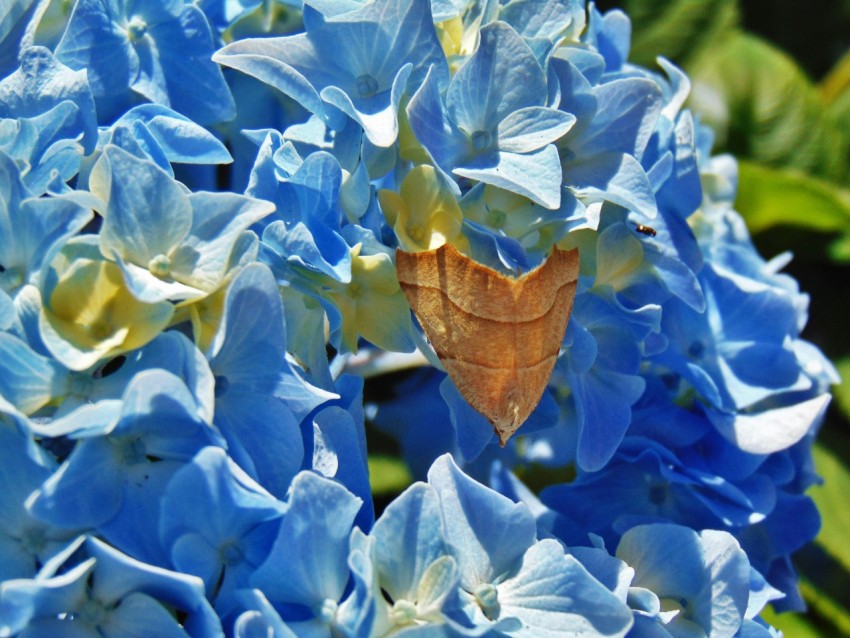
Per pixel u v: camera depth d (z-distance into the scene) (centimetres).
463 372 45
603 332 48
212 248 44
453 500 45
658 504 49
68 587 43
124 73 48
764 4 70
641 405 50
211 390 43
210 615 43
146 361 44
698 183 49
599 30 51
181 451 44
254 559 44
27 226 44
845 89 66
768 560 51
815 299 63
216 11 49
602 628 45
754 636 47
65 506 43
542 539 47
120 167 44
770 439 49
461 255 45
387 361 52
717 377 51
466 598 44
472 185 47
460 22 48
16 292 44
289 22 50
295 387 45
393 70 47
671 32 63
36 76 46
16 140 45
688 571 47
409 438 52
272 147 46
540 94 46
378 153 46
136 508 44
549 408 48
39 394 43
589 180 48
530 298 45
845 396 60
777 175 60
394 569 45
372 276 46
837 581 58
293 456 45
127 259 44
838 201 60
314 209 46
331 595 44
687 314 51
